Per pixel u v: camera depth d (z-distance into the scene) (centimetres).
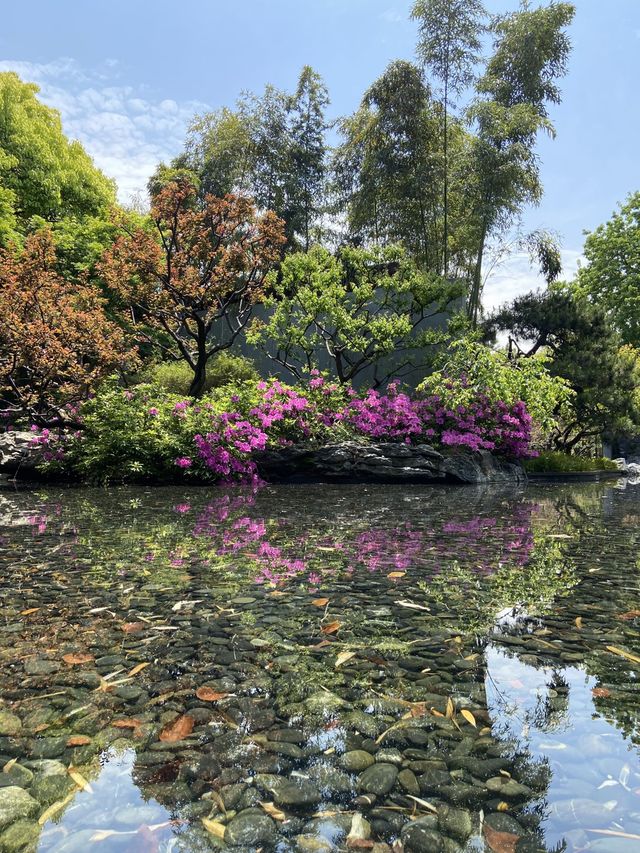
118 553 301
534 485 898
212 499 582
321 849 84
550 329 1284
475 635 181
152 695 136
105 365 870
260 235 1025
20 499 554
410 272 1130
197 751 112
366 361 1261
